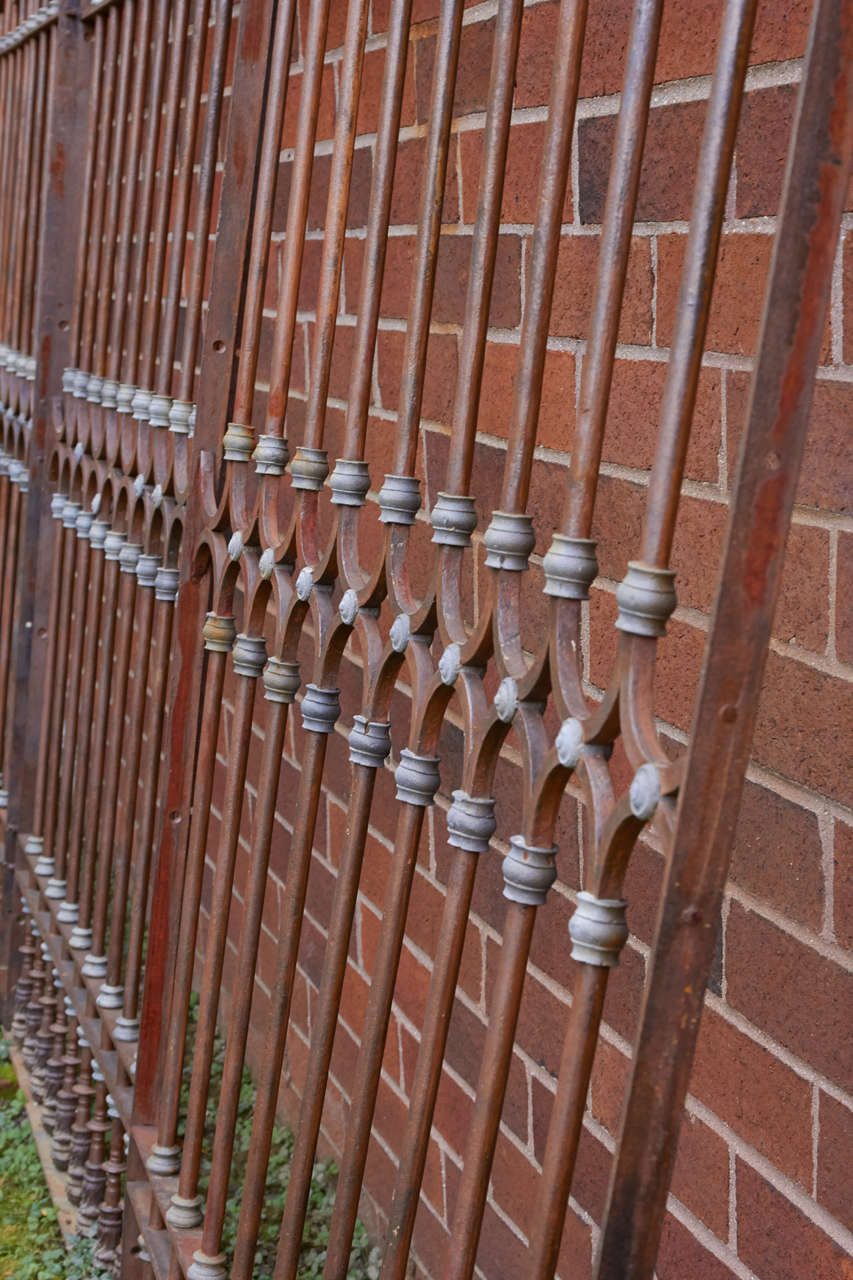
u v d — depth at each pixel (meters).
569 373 1.61
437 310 1.92
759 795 1.32
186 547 1.96
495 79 1.25
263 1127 1.65
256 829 1.71
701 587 1.39
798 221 0.84
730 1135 1.38
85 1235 2.43
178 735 2.00
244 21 1.83
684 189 1.40
